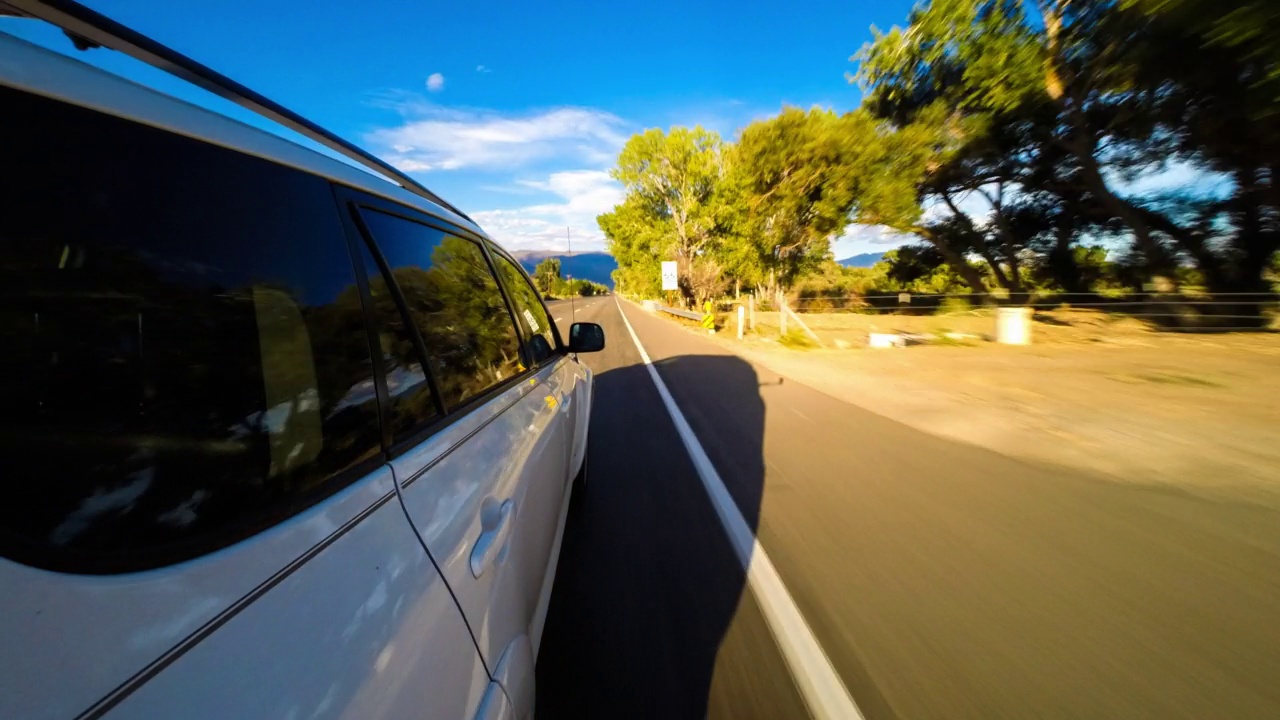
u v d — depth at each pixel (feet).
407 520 4.33
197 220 3.62
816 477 17.01
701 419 24.93
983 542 12.57
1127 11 34.40
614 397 30.68
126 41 3.76
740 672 8.46
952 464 18.03
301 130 5.20
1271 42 25.53
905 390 29.43
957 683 8.09
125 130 3.29
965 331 58.90
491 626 4.97
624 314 111.45
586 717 7.63
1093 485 15.89
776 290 70.49
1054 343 46.11
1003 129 58.59
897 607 10.08
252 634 2.89
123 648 2.41
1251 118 32.42
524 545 6.53
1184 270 59.26
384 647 3.48
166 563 2.77
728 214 91.76
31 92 2.86
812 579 11.12
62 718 2.09
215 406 3.43
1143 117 46.85
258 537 3.24
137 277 3.21
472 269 8.64
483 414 6.84
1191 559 11.57
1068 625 9.42
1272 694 7.70
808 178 59.21
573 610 10.21
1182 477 16.33
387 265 5.70
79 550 2.51
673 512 14.62
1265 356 35.58
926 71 59.00
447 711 3.92
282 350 4.02
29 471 2.51
